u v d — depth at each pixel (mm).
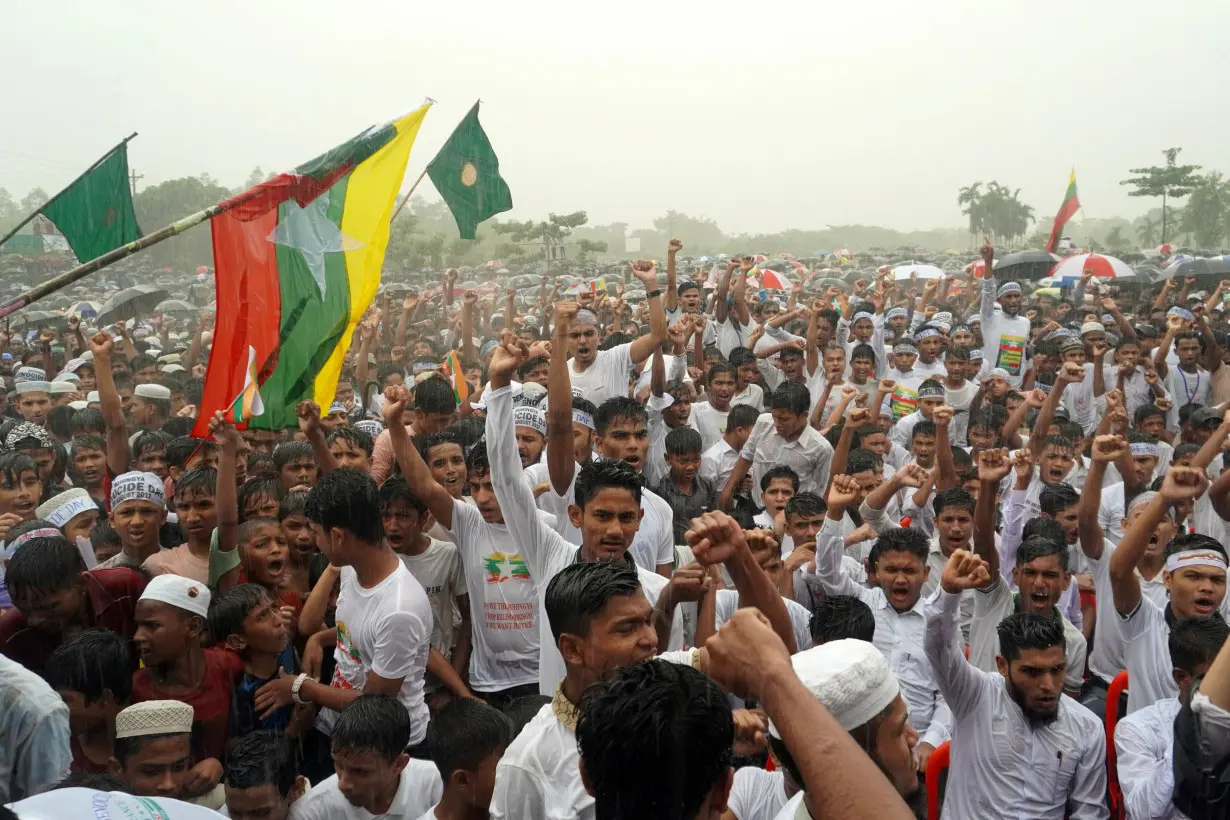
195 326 19047
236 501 4562
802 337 11812
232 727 3938
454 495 4945
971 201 47188
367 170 5355
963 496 5273
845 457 6316
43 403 8039
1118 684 4281
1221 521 6180
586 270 34938
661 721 1772
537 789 2531
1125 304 17844
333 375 5289
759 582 2600
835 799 1454
